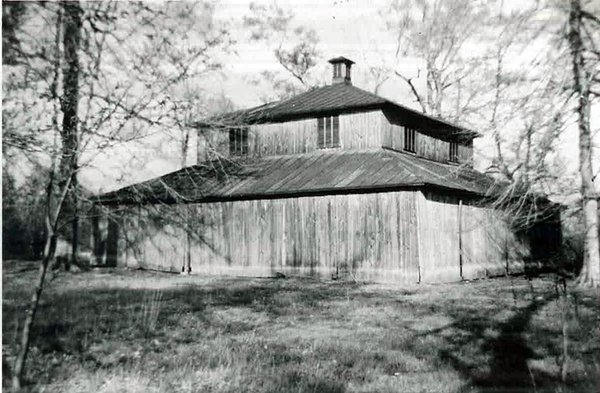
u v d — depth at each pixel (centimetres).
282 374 743
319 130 2647
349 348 907
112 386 697
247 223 2409
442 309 1348
